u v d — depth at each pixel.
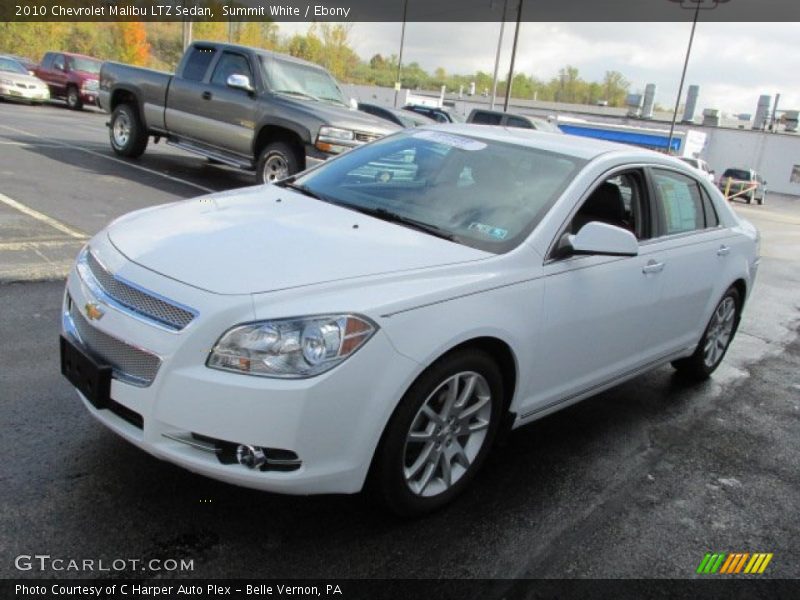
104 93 13.09
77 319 3.02
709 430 4.64
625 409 4.83
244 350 2.55
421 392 2.86
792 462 4.31
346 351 2.62
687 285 4.57
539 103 72.44
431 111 26.00
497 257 3.28
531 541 3.11
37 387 3.85
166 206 3.68
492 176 3.87
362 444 2.72
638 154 4.33
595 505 3.49
